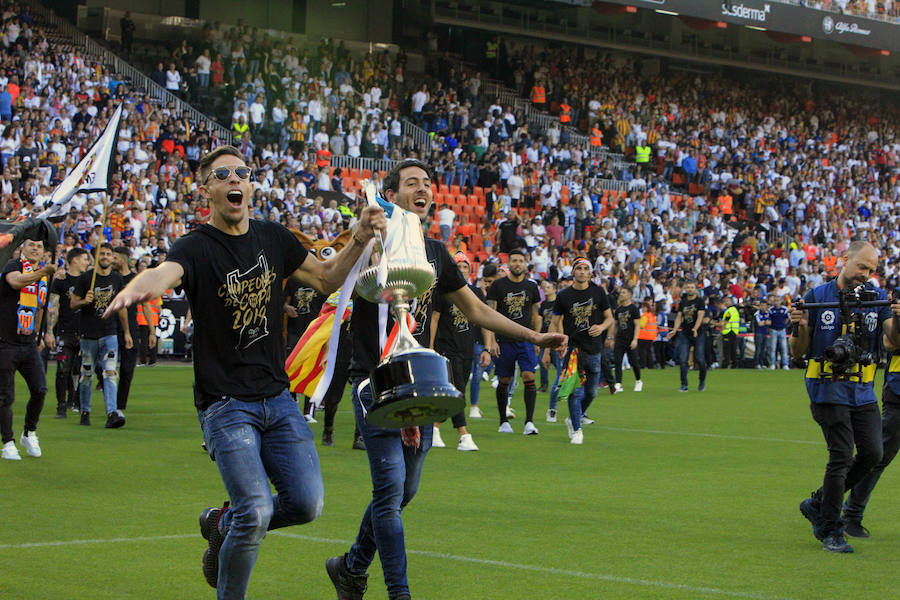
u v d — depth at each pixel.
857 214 45.06
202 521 5.37
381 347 5.56
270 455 4.93
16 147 25.69
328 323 9.30
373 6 41.34
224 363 4.91
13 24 29.22
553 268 31.95
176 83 32.66
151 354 22.16
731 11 40.41
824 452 12.50
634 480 10.22
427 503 8.82
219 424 4.84
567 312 13.23
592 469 10.90
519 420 15.84
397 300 5.03
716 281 34.66
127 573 6.36
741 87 48.50
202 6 38.38
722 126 45.03
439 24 41.91
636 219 36.06
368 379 5.57
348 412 16.11
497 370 14.02
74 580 6.18
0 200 23.56
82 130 27.34
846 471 7.32
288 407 5.01
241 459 4.75
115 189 25.75
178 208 26.73
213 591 5.99
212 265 4.88
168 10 38.03
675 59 47.56
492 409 17.59
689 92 45.97
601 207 36.53
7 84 26.95
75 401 14.98
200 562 6.63
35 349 10.52
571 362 12.94
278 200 27.77
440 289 5.88
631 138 41.38
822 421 7.42
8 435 10.48
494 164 35.38
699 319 21.53
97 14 36.47
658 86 45.34
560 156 37.91
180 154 29.17
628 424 15.48
